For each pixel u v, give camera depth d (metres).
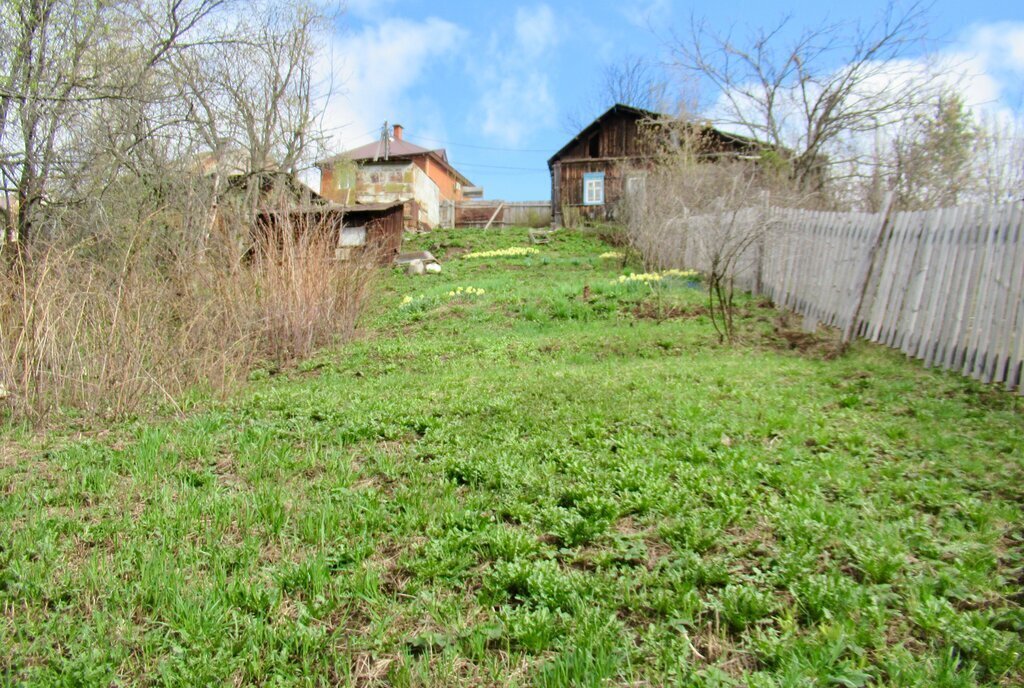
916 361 6.78
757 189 13.73
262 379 8.47
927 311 6.72
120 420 6.10
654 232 16.55
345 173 22.86
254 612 2.69
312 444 5.00
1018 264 5.44
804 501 3.40
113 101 10.93
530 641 2.41
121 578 2.98
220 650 2.41
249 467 4.46
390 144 42.09
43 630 2.59
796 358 7.57
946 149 16.20
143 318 7.02
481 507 3.64
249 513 3.60
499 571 2.88
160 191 12.31
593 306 11.80
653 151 25.59
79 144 10.48
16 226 9.41
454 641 2.47
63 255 6.76
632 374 6.64
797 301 10.42
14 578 2.99
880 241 7.66
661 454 4.22
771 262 11.83
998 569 2.81
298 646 2.44
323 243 11.18
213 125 15.17
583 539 3.20
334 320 10.67
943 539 3.04
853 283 8.35
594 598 2.68
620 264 18.69
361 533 3.34
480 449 4.54
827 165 18.45
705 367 6.93
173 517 3.58
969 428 4.59
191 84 13.58
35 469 4.68
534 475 3.98
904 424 4.69
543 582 2.73
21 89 9.38
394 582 2.92
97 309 6.77
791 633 2.39
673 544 3.08
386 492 4.00
